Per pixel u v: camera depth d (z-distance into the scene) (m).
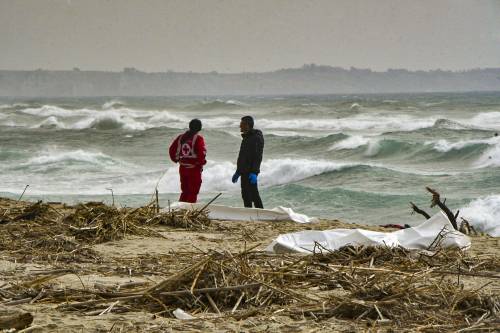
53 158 120.00
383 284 21.16
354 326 18.36
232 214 45.22
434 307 20.05
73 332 17.20
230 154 149.12
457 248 30.47
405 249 28.36
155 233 36.00
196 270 21.14
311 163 111.00
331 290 22.12
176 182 98.00
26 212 38.38
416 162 132.12
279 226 41.78
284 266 24.25
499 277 24.64
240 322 18.47
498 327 18.11
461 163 127.75
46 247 30.31
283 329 17.92
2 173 108.19
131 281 23.20
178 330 17.62
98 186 95.94
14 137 195.38
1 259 27.94
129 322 18.17
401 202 83.12
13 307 19.66
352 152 147.62
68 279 23.84
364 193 86.00
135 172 107.81
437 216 33.28
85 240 33.03
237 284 20.89
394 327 18.30
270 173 110.69
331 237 31.80
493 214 76.94
